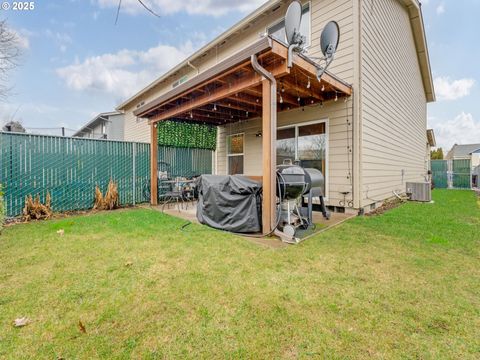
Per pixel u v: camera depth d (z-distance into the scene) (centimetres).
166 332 172
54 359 149
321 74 433
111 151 721
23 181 577
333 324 181
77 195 657
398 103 845
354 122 552
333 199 592
